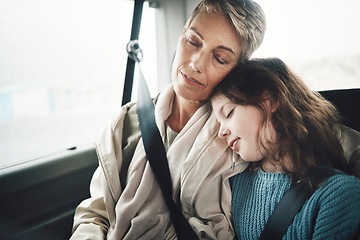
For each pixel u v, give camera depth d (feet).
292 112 2.07
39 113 3.78
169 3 4.18
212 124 2.46
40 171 3.31
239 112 2.13
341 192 1.76
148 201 2.49
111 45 4.50
